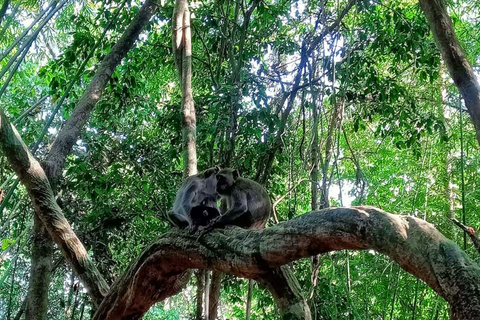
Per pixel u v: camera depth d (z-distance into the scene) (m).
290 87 9.34
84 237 10.43
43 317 6.80
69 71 9.62
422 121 8.66
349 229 2.96
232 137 8.10
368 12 9.49
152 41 11.41
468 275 2.43
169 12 9.88
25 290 12.16
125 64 10.27
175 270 4.62
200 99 9.42
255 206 5.66
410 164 9.58
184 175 6.40
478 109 4.16
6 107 11.66
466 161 8.24
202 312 8.33
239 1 9.41
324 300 7.55
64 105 10.02
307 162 8.70
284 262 3.48
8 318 10.35
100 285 6.18
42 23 7.22
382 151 10.24
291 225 3.33
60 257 10.90
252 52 9.59
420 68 9.11
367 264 7.86
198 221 4.43
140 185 9.98
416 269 2.64
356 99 9.20
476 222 7.93
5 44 10.39
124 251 11.37
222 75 10.32
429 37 9.80
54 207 6.27
